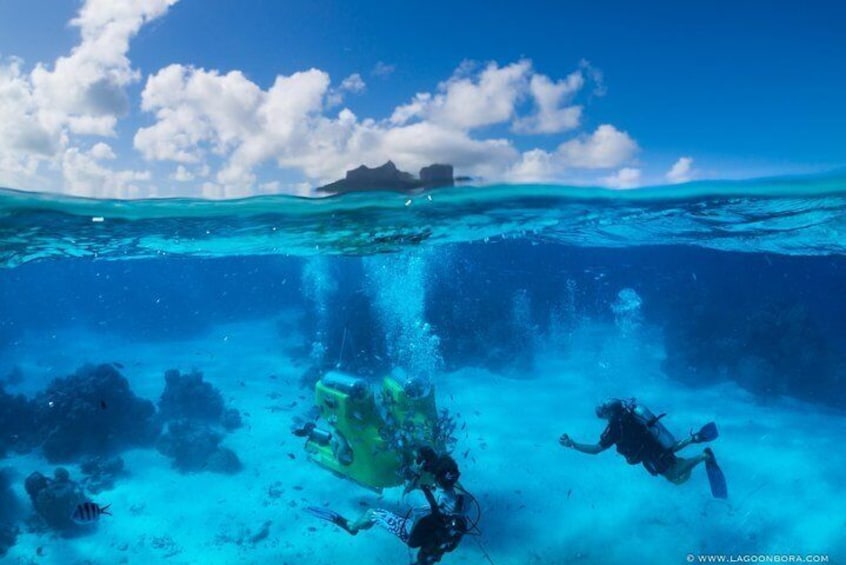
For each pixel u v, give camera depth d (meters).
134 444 11.96
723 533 7.83
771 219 13.19
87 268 62.00
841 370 14.23
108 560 7.72
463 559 7.20
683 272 31.98
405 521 4.83
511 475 9.67
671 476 6.51
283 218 12.25
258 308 41.69
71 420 11.49
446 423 7.70
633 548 7.49
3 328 37.22
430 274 26.30
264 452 11.30
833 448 10.75
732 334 16.69
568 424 12.35
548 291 26.27
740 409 13.48
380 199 10.63
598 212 13.09
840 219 12.88
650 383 15.97
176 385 14.15
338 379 7.69
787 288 32.09
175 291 60.47
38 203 9.54
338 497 9.25
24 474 10.73
